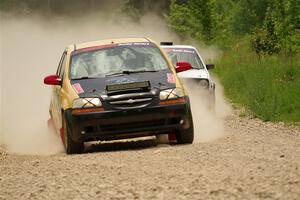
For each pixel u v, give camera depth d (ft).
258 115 144.46
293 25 239.50
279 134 111.96
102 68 104.94
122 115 96.73
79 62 106.73
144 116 96.99
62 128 104.17
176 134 100.94
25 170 81.87
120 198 59.67
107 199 59.82
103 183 67.26
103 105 96.99
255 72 198.59
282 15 239.30
